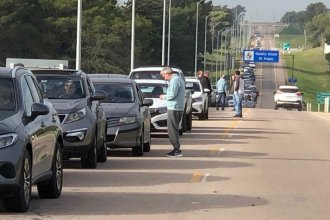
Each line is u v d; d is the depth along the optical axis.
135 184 14.70
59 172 13.00
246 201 12.88
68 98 17.23
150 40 106.19
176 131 20.05
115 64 86.19
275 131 31.89
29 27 72.25
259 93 127.56
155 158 19.67
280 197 13.45
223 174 16.62
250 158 20.34
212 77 144.38
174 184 14.80
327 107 77.56
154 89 26.39
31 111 11.30
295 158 20.67
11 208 10.94
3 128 10.46
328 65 191.38
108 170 16.86
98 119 17.45
